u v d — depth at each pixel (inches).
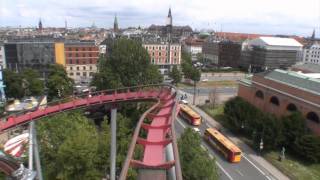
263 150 3499.0
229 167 3112.7
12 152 2800.2
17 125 2113.7
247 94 4746.6
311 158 3161.9
